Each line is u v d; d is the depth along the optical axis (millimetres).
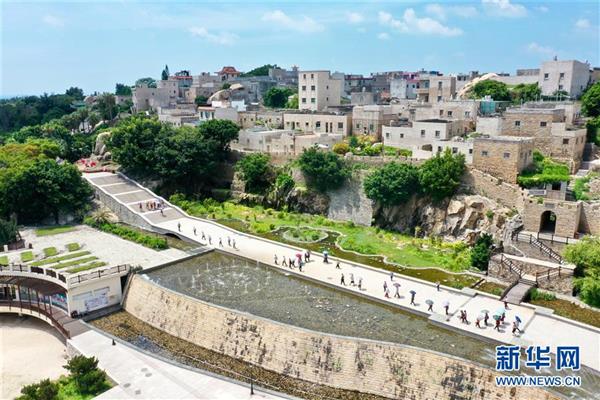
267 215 96375
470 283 61156
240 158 111000
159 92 194625
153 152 103188
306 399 41812
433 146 89312
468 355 42844
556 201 66250
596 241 58344
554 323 48844
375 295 55531
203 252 72125
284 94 176375
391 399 41906
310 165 94000
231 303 54281
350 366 43781
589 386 38000
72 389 41875
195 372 44406
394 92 167125
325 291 58188
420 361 41812
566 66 117625
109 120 181875
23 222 87750
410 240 80500
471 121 101938
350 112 125000
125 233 80125
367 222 90250
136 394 40750
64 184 89438
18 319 59094
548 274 58000
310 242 79375
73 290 55344
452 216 79625
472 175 80250
